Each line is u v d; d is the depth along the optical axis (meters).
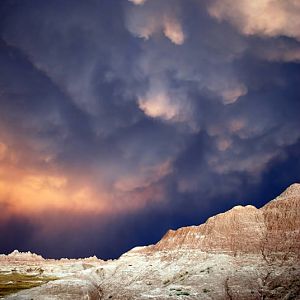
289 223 157.38
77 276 161.25
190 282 135.00
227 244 159.12
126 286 147.50
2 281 185.12
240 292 121.56
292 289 118.00
